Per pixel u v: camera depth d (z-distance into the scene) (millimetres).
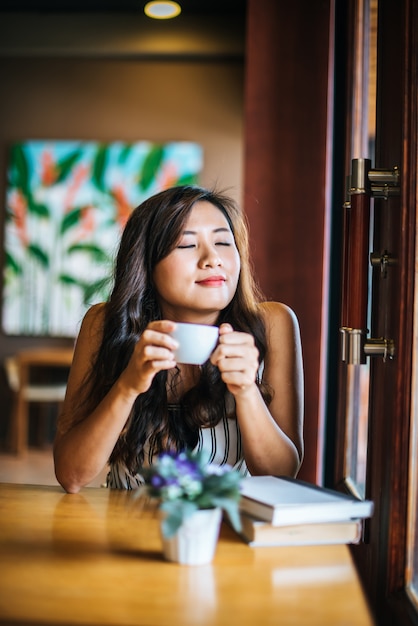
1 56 6273
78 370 1577
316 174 2865
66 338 6332
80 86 6297
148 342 1226
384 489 1270
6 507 1270
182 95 6254
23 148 6324
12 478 4820
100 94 6289
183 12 5762
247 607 858
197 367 1508
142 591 896
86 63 6289
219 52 5789
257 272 2922
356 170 1290
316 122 2865
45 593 886
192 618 824
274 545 1063
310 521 1043
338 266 2283
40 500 1321
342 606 867
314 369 2635
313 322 2797
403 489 1185
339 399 2029
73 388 1564
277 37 2932
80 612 833
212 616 832
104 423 1334
